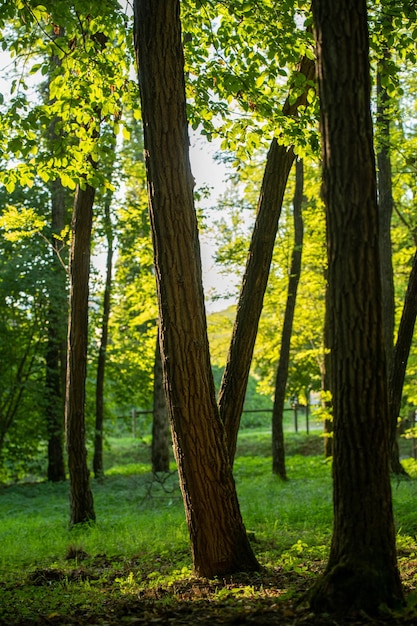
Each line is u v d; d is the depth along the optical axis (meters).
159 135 6.96
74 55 8.48
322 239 21.23
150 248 21.22
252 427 46.84
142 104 7.04
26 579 8.67
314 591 5.48
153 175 7.05
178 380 7.23
